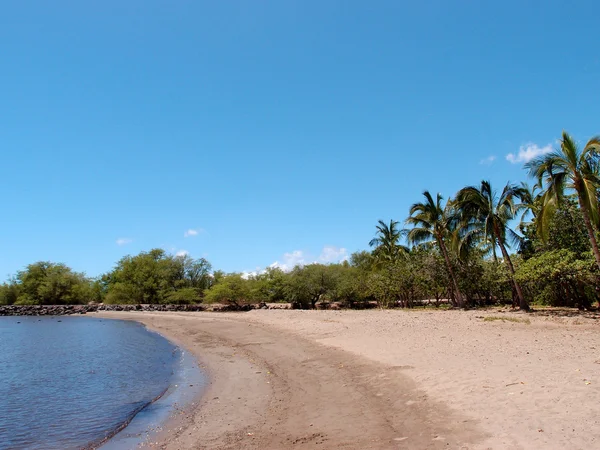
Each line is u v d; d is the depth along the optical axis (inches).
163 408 445.7
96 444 351.6
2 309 2942.9
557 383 343.0
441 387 379.2
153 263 2910.9
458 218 1369.3
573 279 1073.5
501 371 406.3
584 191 800.9
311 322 1103.6
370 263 2305.6
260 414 386.0
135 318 2123.5
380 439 281.3
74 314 2755.9
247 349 805.9
